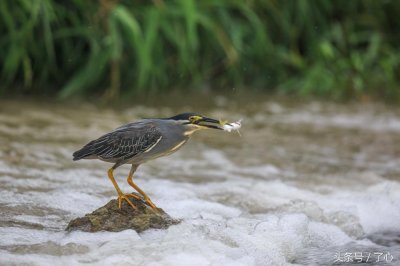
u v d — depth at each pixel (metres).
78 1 15.93
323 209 10.04
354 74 18.66
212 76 18.14
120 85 16.73
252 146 13.71
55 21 15.91
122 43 16.39
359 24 19.56
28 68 15.11
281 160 12.81
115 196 10.00
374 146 14.09
